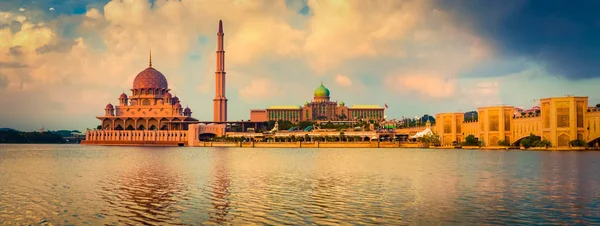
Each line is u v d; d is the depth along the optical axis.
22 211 68.12
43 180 103.56
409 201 74.44
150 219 63.06
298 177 108.44
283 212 66.62
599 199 75.88
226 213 66.06
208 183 96.88
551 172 117.56
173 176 111.56
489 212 66.38
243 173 118.62
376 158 186.75
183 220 62.47
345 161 167.75
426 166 140.12
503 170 124.31
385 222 61.06
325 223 60.44
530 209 68.25
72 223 61.31
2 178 107.88
